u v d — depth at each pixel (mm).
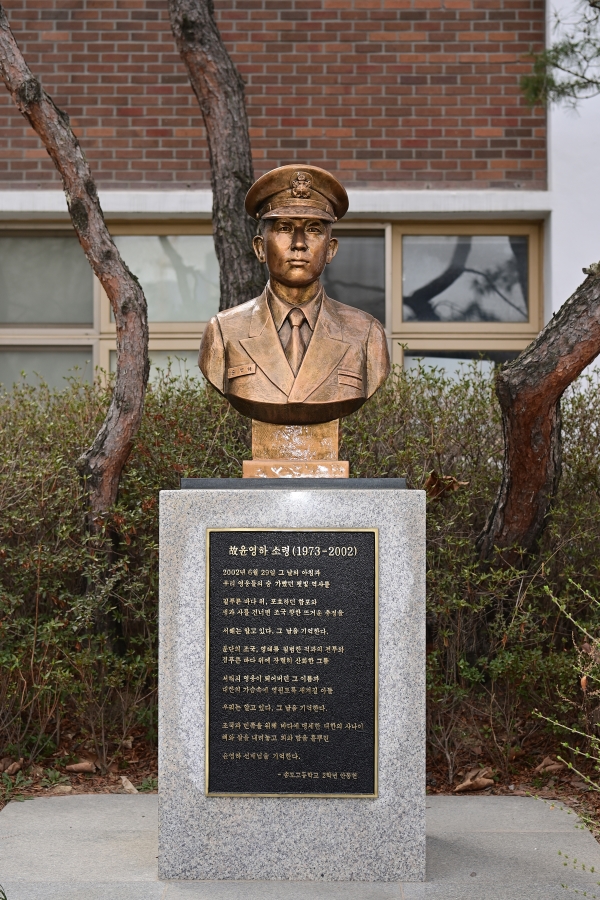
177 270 8250
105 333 8258
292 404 3912
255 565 3748
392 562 3736
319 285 4070
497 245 8242
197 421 5793
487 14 8102
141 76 8125
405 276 8250
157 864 3812
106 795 4746
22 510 5402
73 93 8125
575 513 5504
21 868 3787
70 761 5203
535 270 8188
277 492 3752
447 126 8102
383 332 4109
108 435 5352
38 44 8125
